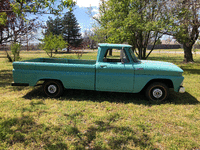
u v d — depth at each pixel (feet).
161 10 35.81
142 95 19.75
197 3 31.63
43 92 19.80
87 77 17.21
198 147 10.01
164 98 17.33
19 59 56.59
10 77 30.14
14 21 35.78
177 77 16.58
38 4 15.12
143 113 14.35
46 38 67.10
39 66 17.52
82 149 9.46
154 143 10.21
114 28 41.47
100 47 17.58
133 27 37.88
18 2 13.66
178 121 13.07
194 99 18.28
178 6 34.06
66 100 17.56
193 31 42.91
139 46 46.44
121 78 16.87
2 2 29.12
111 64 17.12
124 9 40.55
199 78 29.35
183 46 57.41
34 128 11.57
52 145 9.78
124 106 16.12
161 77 16.65
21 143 9.99
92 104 16.49
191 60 56.90
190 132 11.53
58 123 12.42
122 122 12.75
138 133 11.30
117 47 17.39
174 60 64.90
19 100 17.34
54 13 16.03
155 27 35.27
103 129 11.68
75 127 11.86
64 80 17.46
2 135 10.59
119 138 10.60
